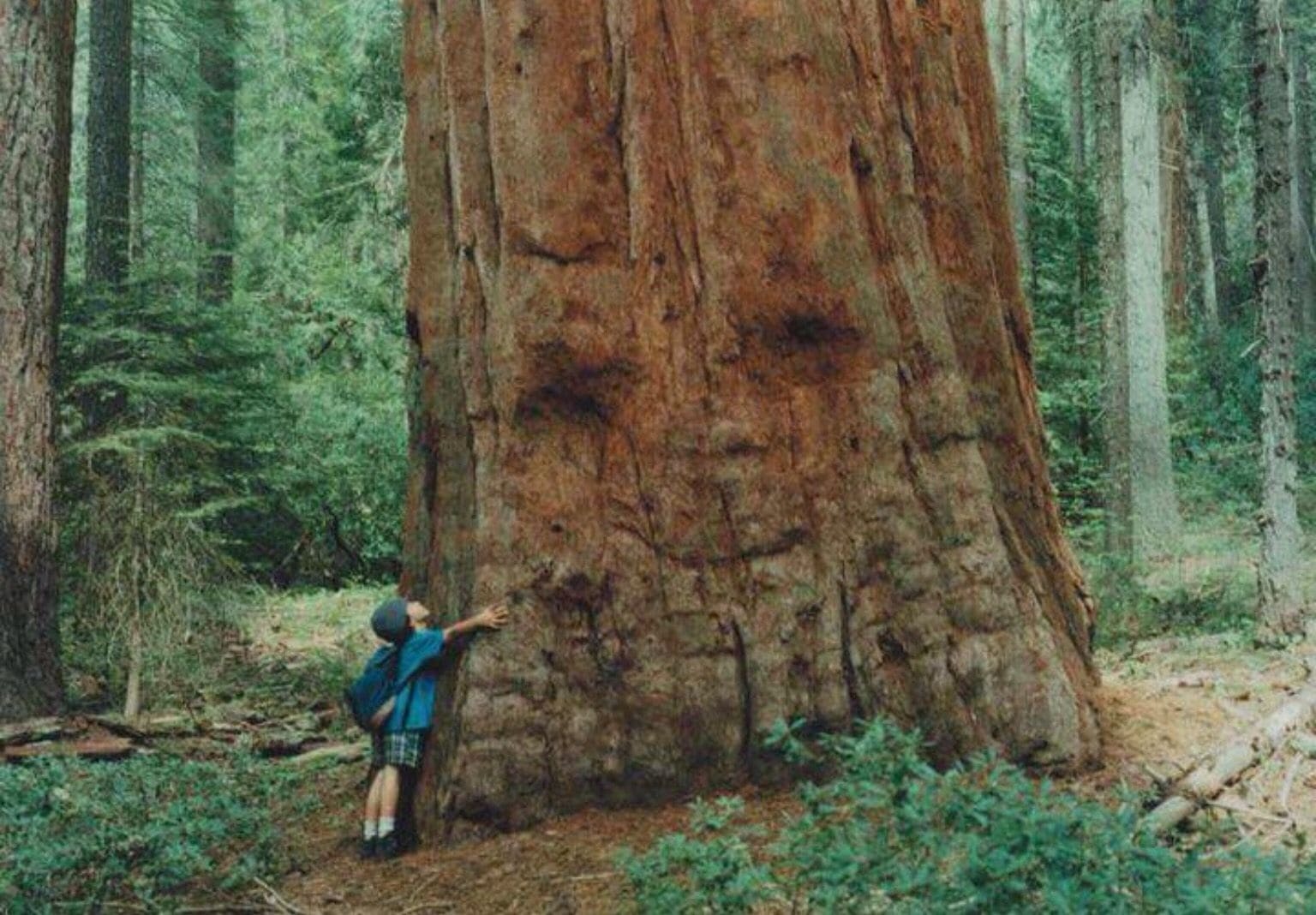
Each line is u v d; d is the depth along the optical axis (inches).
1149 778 215.9
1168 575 514.3
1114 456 518.0
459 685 225.6
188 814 228.1
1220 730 242.1
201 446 456.1
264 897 214.8
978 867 134.3
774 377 226.5
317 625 561.0
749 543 223.1
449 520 238.5
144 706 410.0
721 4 227.8
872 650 219.3
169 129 841.5
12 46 383.2
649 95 228.5
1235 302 1187.3
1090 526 513.7
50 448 387.5
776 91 226.8
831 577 221.9
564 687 223.3
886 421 225.1
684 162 228.8
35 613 379.6
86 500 431.8
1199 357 889.5
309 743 354.9
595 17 230.5
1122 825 138.5
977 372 246.1
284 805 267.4
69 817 225.6
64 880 211.3
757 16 226.8
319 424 631.8
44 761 257.0
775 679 219.5
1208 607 426.9
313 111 904.9
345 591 650.2
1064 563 259.4
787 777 217.8
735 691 221.1
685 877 183.5
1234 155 1115.3
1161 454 608.1
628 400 227.6
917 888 141.9
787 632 220.4
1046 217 679.7
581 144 229.5
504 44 231.6
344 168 809.5
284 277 717.3
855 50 235.9
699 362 226.8
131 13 647.8
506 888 200.5
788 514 223.5
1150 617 421.4
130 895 216.8
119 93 637.3
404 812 231.8
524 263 228.8
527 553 225.8
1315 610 378.6
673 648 222.4
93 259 615.5
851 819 167.9
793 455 225.3
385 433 655.1
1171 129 887.1
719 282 226.1
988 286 251.0
